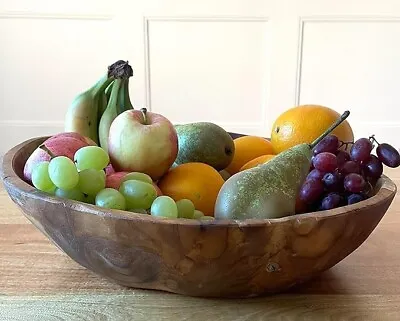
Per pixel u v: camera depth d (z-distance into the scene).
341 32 2.37
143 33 2.35
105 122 0.75
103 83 0.77
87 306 0.53
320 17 2.34
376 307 0.53
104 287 0.56
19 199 0.55
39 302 0.53
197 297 0.54
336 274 0.60
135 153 0.64
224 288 0.52
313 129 0.72
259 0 2.32
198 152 0.73
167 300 0.54
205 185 0.63
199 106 2.46
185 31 2.36
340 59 2.41
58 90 2.42
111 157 0.65
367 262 0.62
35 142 0.72
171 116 2.47
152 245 0.49
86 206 0.50
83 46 2.36
